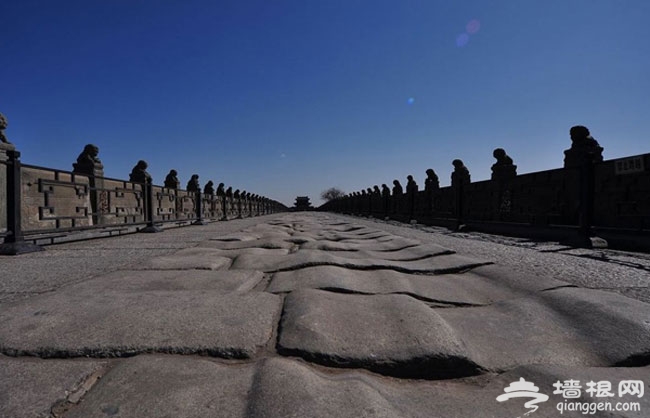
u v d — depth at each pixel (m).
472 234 9.13
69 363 1.57
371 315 2.09
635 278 3.29
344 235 8.19
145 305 2.30
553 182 7.40
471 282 3.19
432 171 15.17
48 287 3.01
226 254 4.90
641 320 1.99
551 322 2.11
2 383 1.40
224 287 2.88
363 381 1.42
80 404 1.26
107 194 9.69
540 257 4.65
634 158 5.48
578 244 5.87
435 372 1.56
